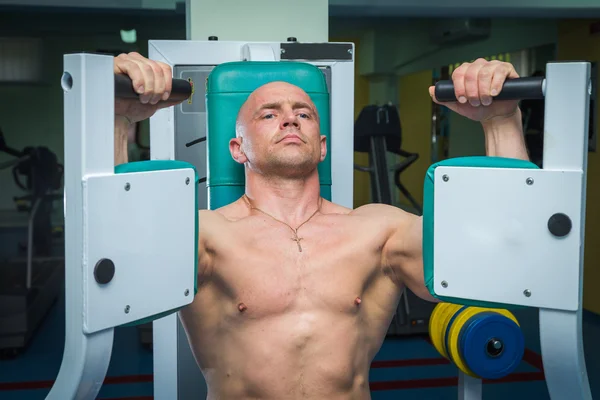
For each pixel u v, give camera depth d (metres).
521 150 1.49
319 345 1.55
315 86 1.99
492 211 1.26
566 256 1.23
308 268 1.59
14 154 5.88
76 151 1.12
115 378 4.08
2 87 9.77
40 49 9.73
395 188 10.19
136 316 1.21
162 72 1.36
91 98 1.13
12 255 7.23
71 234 1.13
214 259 1.58
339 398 1.57
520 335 1.88
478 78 1.37
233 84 1.95
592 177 5.42
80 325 1.13
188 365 2.54
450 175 1.28
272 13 3.16
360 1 5.08
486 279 1.27
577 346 1.25
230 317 1.57
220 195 1.94
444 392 3.77
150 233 1.23
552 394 1.32
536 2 4.94
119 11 6.67
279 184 1.69
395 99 10.45
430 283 1.35
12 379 4.03
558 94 1.22
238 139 1.76
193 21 3.12
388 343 4.75
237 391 1.57
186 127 2.61
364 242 1.64
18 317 4.50
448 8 5.17
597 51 5.36
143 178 1.21
